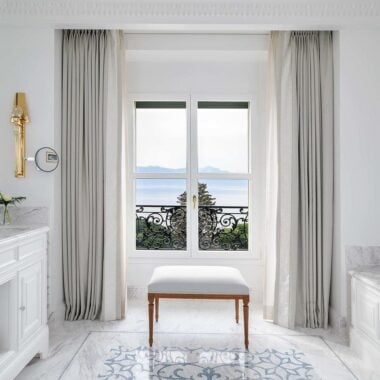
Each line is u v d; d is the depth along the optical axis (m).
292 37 2.99
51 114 2.83
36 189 2.81
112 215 3.02
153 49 3.26
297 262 2.95
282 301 2.93
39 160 2.77
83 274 2.99
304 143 2.95
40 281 2.34
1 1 2.71
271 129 3.06
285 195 2.96
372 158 2.82
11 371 1.90
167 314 3.15
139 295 3.53
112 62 3.05
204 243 3.61
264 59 3.48
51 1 2.75
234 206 3.60
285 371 2.19
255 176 3.54
